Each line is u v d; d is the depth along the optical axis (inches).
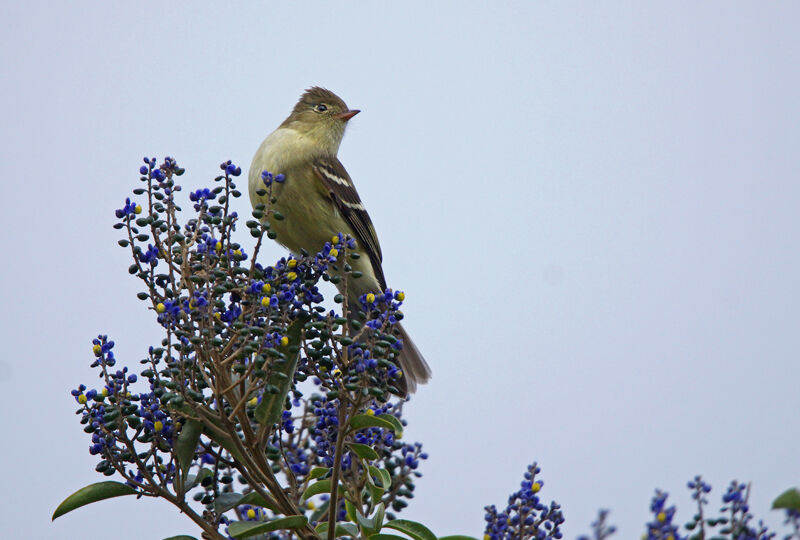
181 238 341.4
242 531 300.8
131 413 315.9
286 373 329.4
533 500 325.1
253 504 330.6
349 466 361.1
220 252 347.3
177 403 305.7
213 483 329.7
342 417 332.5
